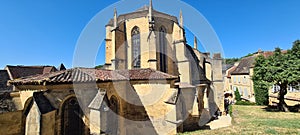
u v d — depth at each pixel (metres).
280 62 21.00
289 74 20.05
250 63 41.47
